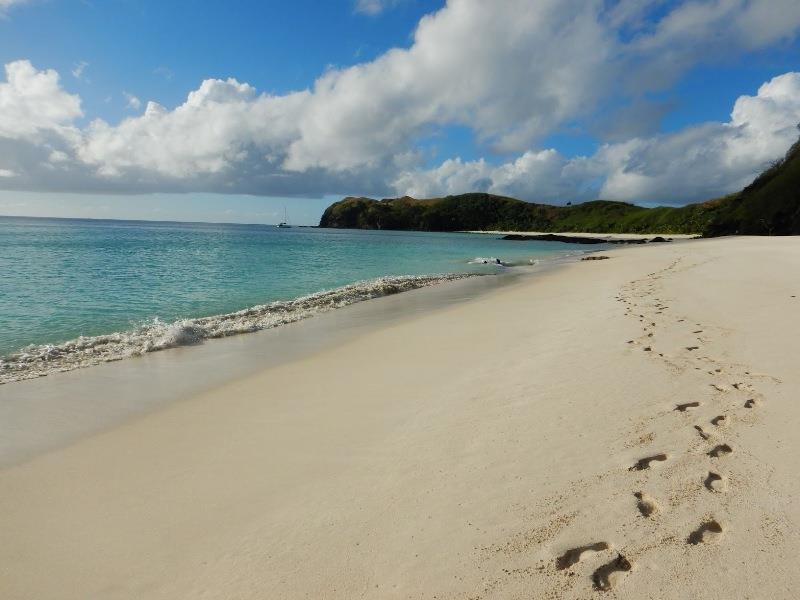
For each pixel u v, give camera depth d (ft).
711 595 9.02
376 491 13.55
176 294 64.90
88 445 18.01
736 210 249.34
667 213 510.17
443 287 70.54
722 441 14.89
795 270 58.75
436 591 9.64
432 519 12.04
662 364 22.94
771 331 27.78
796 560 9.75
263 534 11.91
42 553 11.62
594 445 15.25
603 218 625.41
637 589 9.30
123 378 27.07
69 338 38.75
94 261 112.68
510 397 20.13
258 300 61.11
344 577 10.24
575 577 9.72
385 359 28.81
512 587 9.59
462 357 27.84
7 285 68.44
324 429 18.30
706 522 11.12
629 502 12.09
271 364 29.48
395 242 297.94
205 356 32.01
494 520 11.79
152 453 17.01
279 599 9.75
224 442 17.65
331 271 104.06
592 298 47.44
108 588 10.36
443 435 16.89
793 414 16.42
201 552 11.39
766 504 11.62
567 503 12.25
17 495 14.38
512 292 60.18
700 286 49.26
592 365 23.58
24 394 24.34
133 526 12.58
